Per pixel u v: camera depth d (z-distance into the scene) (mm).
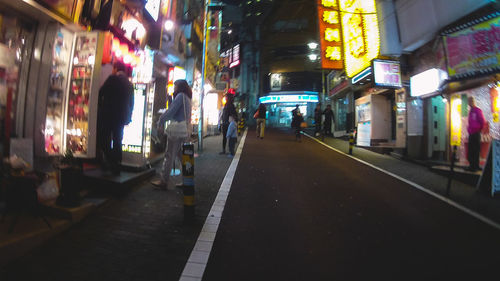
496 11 7637
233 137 10156
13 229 3389
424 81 10055
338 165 9125
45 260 3107
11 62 4590
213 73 19250
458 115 8977
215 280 2896
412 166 9508
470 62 8047
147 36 8227
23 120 4879
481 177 6496
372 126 13555
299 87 35594
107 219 4172
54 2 4680
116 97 5184
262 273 3061
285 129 27766
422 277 3043
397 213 4930
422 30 10195
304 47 34281
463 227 4391
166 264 3143
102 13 6156
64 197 4082
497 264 3318
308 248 3637
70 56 5395
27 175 3607
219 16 18953
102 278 2838
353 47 13148
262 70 36875
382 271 3148
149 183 5906
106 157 5465
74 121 5359
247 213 4734
